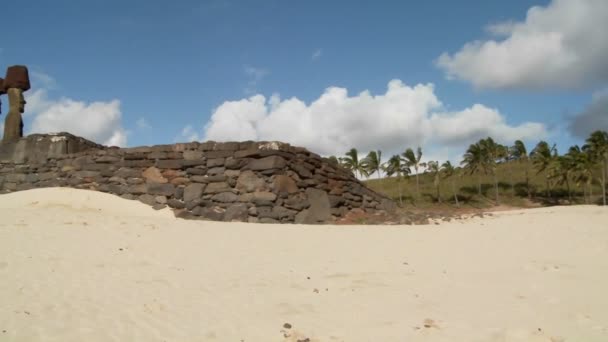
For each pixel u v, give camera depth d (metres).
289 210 13.96
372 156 55.81
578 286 6.44
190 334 4.70
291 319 5.23
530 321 5.09
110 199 14.98
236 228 11.15
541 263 7.81
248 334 4.75
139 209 14.60
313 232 10.90
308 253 8.73
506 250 8.97
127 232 9.84
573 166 50.53
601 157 50.56
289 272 7.34
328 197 15.25
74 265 7.09
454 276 7.11
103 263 7.36
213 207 14.30
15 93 19.08
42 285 5.98
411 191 63.44
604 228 10.72
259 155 14.34
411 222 13.55
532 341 4.52
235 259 8.11
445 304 5.77
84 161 16.22
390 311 5.52
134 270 7.08
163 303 5.63
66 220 10.80
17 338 4.29
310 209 14.56
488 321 5.12
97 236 9.23
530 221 12.16
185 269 7.32
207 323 5.03
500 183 63.41
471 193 59.88
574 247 9.08
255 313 5.41
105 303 5.48
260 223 12.62
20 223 9.98
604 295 6.01
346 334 4.78
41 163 16.94
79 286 6.07
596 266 7.59
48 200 14.76
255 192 14.02
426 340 4.59
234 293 6.18
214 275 7.05
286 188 14.11
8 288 5.74
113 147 17.05
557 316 5.24
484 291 6.30
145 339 4.50
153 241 9.16
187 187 14.70
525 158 59.94
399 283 6.73
